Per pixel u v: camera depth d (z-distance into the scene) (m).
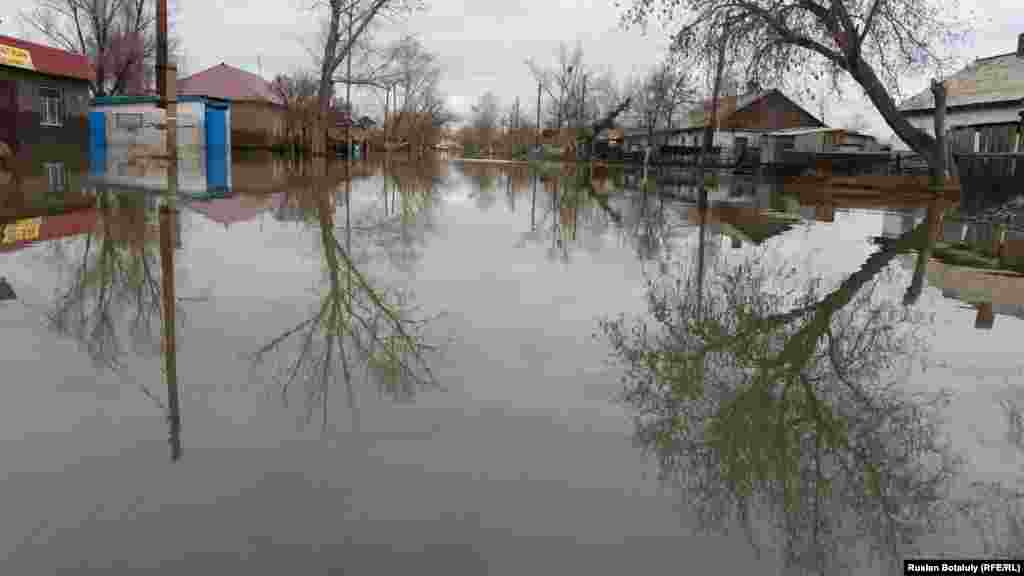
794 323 3.53
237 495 1.63
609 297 4.04
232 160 23.48
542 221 8.45
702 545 1.50
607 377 2.60
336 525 1.52
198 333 2.98
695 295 4.18
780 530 1.59
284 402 2.24
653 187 18.64
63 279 3.94
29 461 1.77
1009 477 1.89
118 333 2.95
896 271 5.30
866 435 2.14
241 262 4.69
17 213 6.89
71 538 1.44
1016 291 4.55
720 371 2.72
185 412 2.13
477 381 2.50
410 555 1.41
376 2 27.89
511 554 1.43
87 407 2.14
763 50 16.91
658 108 48.81
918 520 1.66
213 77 40.84
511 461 1.87
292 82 43.91
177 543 1.43
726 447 2.02
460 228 7.31
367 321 3.29
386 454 1.88
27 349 2.69
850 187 18.23
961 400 2.46
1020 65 28.92
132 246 5.17
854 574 1.43
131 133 24.11
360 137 49.56
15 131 18.72
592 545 1.48
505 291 4.12
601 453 1.95
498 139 100.75
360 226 7.06
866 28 15.77
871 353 3.02
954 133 28.59
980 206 12.94
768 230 8.12
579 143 66.81
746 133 45.25
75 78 20.86
